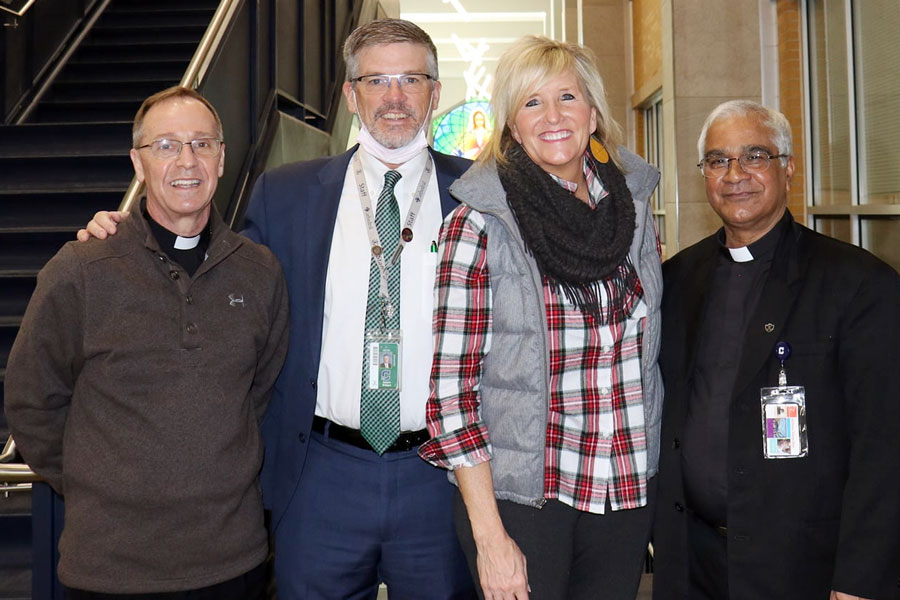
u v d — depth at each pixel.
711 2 6.05
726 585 2.01
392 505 2.19
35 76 5.68
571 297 1.80
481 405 1.88
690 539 2.10
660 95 8.57
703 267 2.21
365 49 2.25
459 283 1.83
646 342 1.89
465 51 18.06
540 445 1.79
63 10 6.12
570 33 10.73
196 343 1.92
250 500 2.00
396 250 2.25
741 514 1.94
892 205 4.36
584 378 1.83
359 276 2.25
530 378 1.79
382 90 2.24
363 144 2.32
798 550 1.91
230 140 4.86
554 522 1.82
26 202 4.50
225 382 1.94
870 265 1.94
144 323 1.89
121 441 1.84
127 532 1.83
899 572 1.85
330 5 7.46
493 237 1.85
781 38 5.82
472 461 1.78
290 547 2.24
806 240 2.07
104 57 6.29
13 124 5.18
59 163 4.72
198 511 1.87
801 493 1.91
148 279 1.93
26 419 1.92
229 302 2.01
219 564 1.89
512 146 1.90
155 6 6.95
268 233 2.34
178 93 2.02
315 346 2.22
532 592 1.81
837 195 5.12
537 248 1.79
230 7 4.73
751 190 2.05
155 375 1.87
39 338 1.87
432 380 1.83
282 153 5.70
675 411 2.12
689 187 6.17
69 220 4.48
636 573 1.88
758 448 1.95
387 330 2.20
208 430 1.89
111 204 4.49
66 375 1.93
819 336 1.94
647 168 2.01
